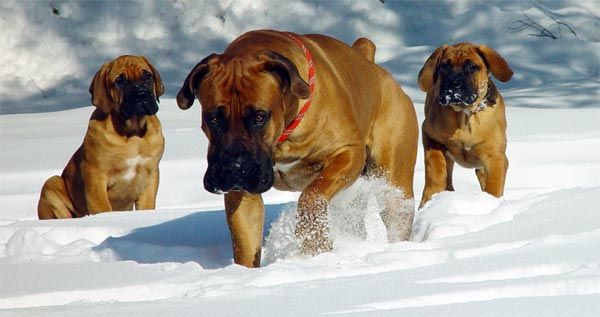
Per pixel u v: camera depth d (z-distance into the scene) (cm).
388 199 1112
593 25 3006
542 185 1630
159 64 3053
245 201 976
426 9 3095
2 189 1716
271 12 3134
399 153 1109
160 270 930
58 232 1237
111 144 1566
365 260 929
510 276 841
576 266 848
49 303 860
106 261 1088
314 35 1045
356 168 984
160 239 1179
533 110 2069
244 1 3153
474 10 3034
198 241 1172
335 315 721
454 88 1438
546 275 816
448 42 2984
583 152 1716
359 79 1046
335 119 968
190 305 777
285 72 898
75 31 3138
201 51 3088
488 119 1472
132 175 1599
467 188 1677
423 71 1530
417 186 1628
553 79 2736
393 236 1123
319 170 998
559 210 1063
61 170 1761
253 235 987
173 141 1903
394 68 2803
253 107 880
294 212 1042
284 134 943
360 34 3048
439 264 877
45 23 3138
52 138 2038
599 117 1956
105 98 1566
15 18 3133
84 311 772
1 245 1174
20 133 2133
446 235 1049
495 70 1478
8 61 3064
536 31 2953
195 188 1659
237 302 777
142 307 779
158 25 3145
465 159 1509
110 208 1588
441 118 1480
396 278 832
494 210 1102
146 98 1548
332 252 969
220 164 867
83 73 3059
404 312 721
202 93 898
